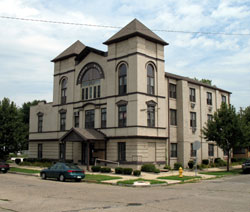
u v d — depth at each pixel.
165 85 35.62
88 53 37.28
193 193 16.36
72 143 37.88
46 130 42.50
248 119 39.31
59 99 40.91
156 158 32.12
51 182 22.50
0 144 35.47
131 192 16.84
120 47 33.31
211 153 41.28
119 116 32.50
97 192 16.77
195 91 39.69
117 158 31.86
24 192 16.59
